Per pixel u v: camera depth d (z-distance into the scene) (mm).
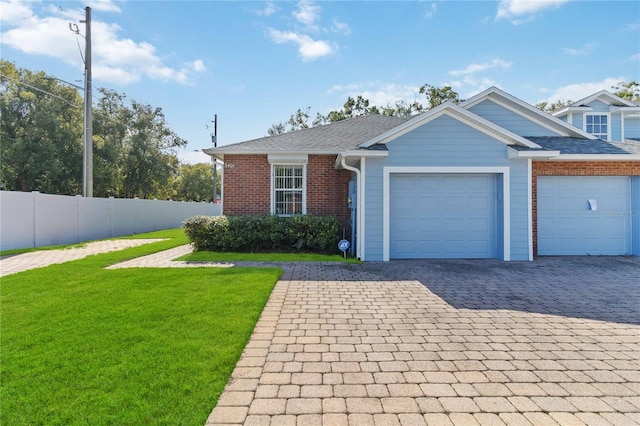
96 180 26859
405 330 4422
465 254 9812
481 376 3238
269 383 3084
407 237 9852
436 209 9828
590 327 4520
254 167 11859
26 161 23984
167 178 35344
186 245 13195
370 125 14312
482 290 6406
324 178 11852
